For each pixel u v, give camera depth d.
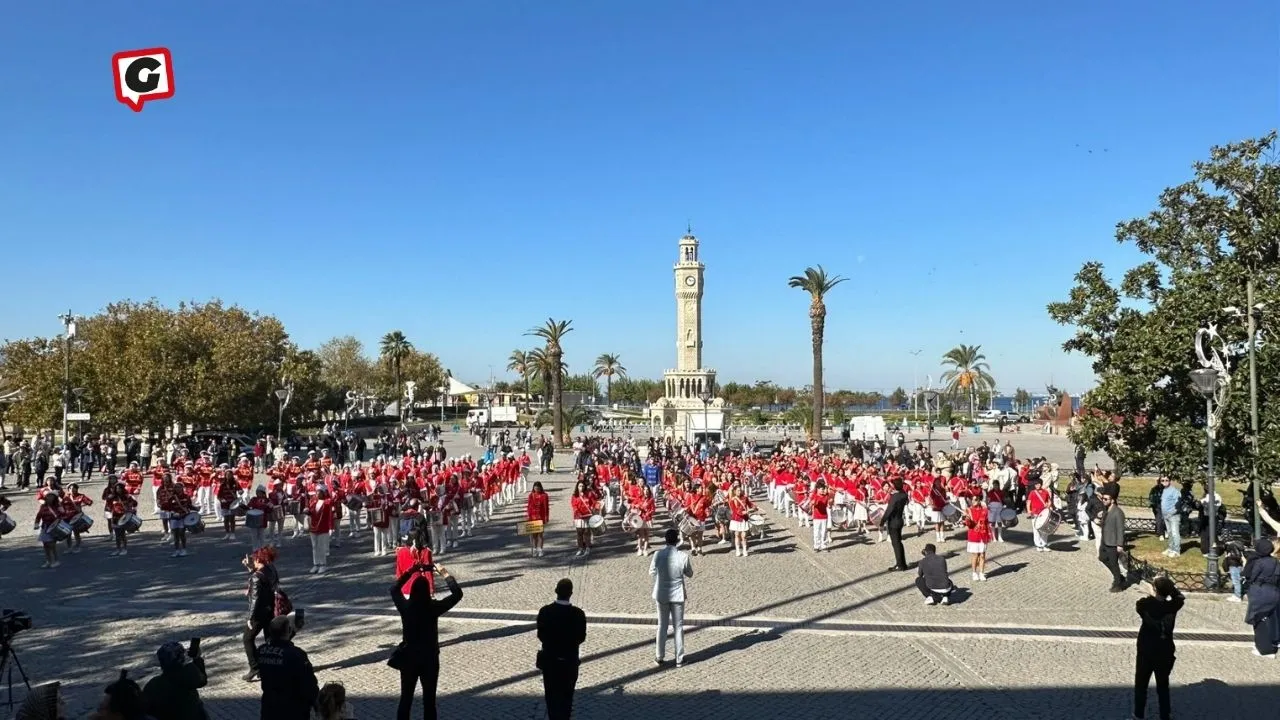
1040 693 11.93
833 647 14.26
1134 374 22.33
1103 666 13.22
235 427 71.88
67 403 51.69
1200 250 22.92
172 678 8.11
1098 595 18.23
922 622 15.96
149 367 55.22
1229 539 22.08
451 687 12.05
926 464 36.66
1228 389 20.61
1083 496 25.89
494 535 27.22
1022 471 34.47
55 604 17.05
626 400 194.38
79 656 13.46
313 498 21.56
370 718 10.80
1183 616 16.34
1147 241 23.59
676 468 36.62
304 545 24.73
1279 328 20.56
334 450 55.75
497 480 32.19
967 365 123.81
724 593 18.47
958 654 13.85
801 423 102.19
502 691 11.88
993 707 11.35
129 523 23.17
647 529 23.50
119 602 17.22
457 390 174.00
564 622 9.98
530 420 117.94
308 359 84.38
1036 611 16.83
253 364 60.88
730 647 14.22
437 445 69.31
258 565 12.27
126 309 65.25
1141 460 22.97
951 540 25.84
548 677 9.90
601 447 53.72
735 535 24.05
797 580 19.89
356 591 18.44
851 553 23.73
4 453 43.19
